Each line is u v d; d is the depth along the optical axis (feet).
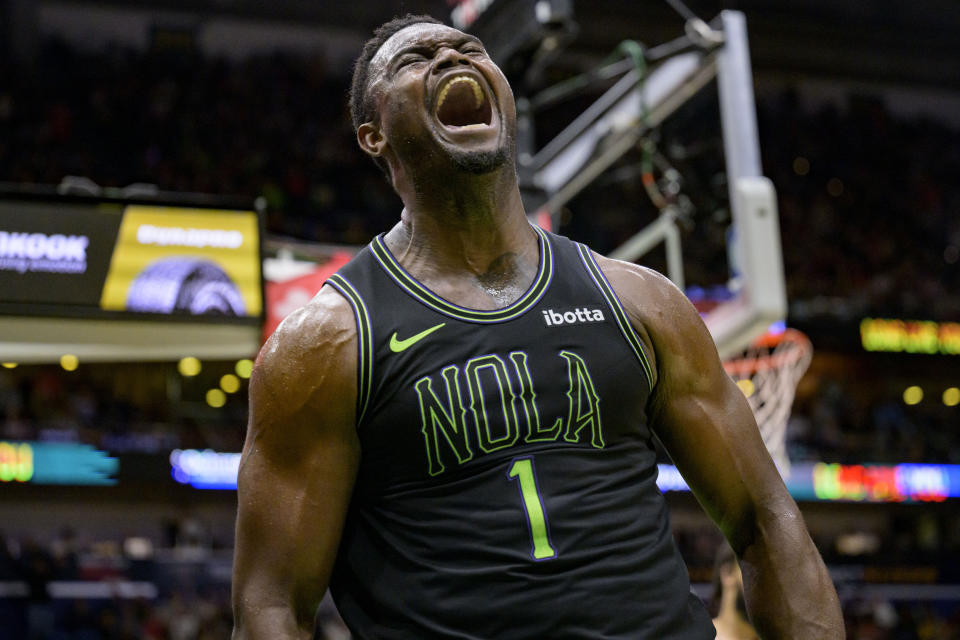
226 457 45.62
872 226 62.18
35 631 37.04
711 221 14.98
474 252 5.12
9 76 53.52
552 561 4.45
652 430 5.34
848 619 45.24
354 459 4.80
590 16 52.95
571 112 36.83
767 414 20.42
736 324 14.35
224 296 13.14
